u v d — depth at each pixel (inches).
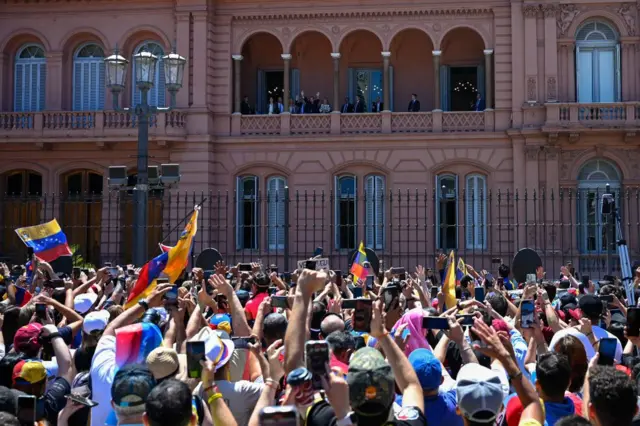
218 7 1376.7
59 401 285.4
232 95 1390.3
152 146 1353.3
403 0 1346.0
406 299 424.8
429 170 1328.7
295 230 1348.4
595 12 1307.8
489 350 232.1
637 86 1304.1
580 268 1289.4
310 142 1350.9
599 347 270.1
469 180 1331.2
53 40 1397.6
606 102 1286.9
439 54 1347.2
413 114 1348.4
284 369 230.2
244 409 269.1
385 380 187.5
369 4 1350.9
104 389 268.1
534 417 216.8
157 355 240.8
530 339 320.5
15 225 1409.9
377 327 229.5
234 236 1343.5
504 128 1321.4
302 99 1387.8
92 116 1359.5
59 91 1390.3
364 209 1258.6
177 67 839.7
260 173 1358.3
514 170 1304.1
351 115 1357.0
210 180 1348.4
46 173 1384.1
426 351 260.8
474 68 1428.4
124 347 263.9
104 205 1380.4
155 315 305.0
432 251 1320.1
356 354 194.2
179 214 1343.5
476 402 214.2
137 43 1397.6
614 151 1294.3
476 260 1316.4
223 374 271.9
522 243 1298.0
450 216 1333.7
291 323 233.5
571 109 1283.2
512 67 1315.2
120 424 223.8
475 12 1337.4
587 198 1305.4
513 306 450.3
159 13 1378.0
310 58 1453.0
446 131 1336.1
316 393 221.6
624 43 1304.1
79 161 1380.4
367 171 1346.0
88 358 328.5
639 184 1284.4
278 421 184.7
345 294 522.3
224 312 468.8
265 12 1366.9
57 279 556.4
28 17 1403.8
